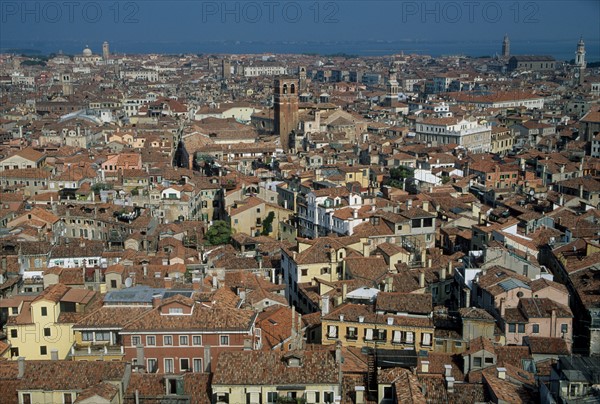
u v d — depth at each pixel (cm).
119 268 17238
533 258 18588
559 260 18675
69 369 11500
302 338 14900
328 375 11444
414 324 14525
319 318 15825
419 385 11481
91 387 10994
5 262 19262
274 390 11300
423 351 13550
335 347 12988
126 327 13262
